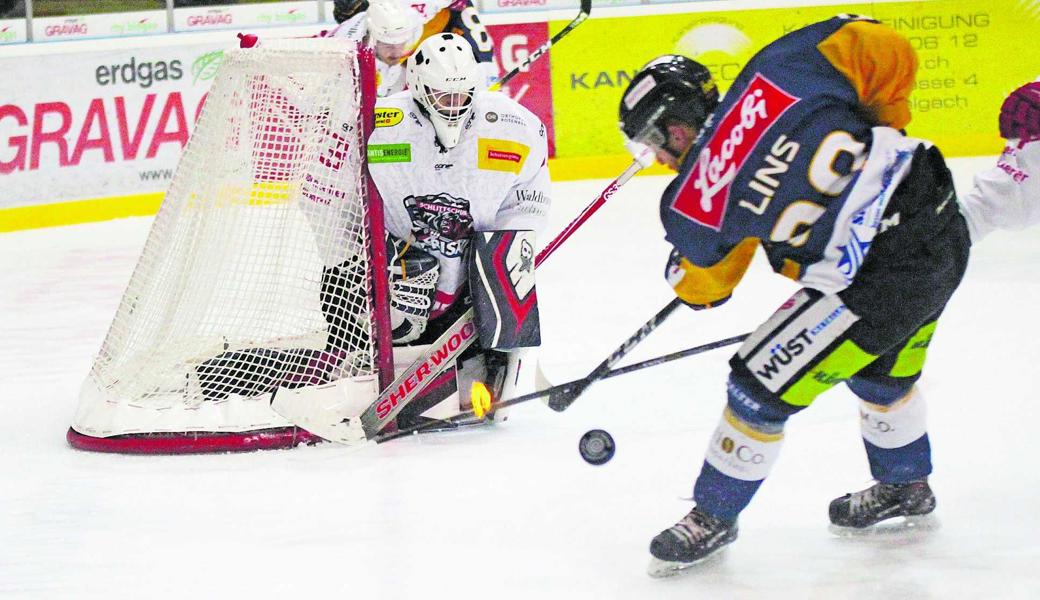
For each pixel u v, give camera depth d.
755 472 4.70
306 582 4.81
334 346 6.84
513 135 6.78
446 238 6.87
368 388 6.81
